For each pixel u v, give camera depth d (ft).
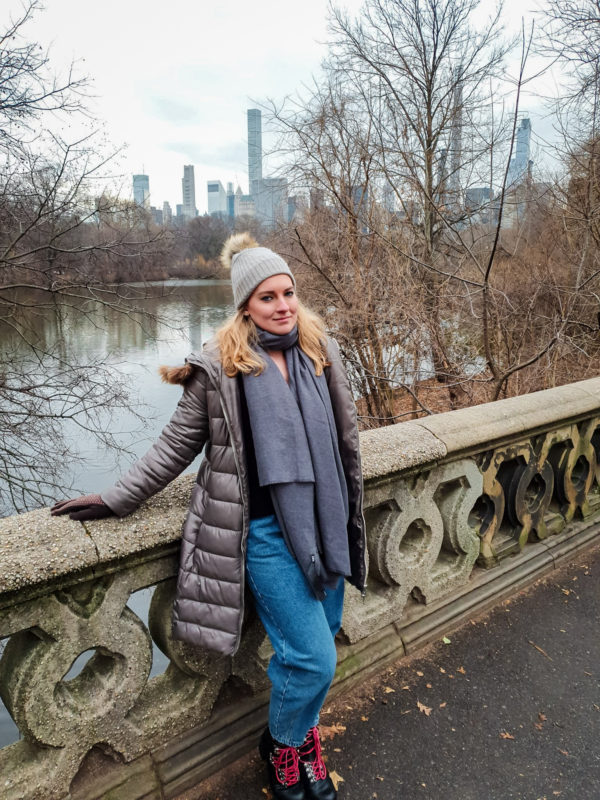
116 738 5.43
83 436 35.27
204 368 4.83
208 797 5.67
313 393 5.07
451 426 7.91
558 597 9.00
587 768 6.00
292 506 4.80
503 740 6.33
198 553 5.00
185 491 5.83
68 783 5.16
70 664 5.03
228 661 6.09
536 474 9.43
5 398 27.48
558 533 10.13
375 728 6.48
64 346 31.68
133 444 35.24
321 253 26.71
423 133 29.50
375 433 7.64
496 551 9.03
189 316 34.12
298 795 5.41
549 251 25.14
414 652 7.72
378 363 26.03
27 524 5.06
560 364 24.63
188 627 4.99
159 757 5.74
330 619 5.70
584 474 10.57
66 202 27.71
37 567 4.56
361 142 27.07
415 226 26.73
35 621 4.79
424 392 30.76
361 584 5.72
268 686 6.45
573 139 22.44
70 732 5.11
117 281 31.78
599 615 8.55
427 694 7.00
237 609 4.92
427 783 5.82
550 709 6.77
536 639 8.01
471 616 8.44
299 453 4.81
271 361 4.99
